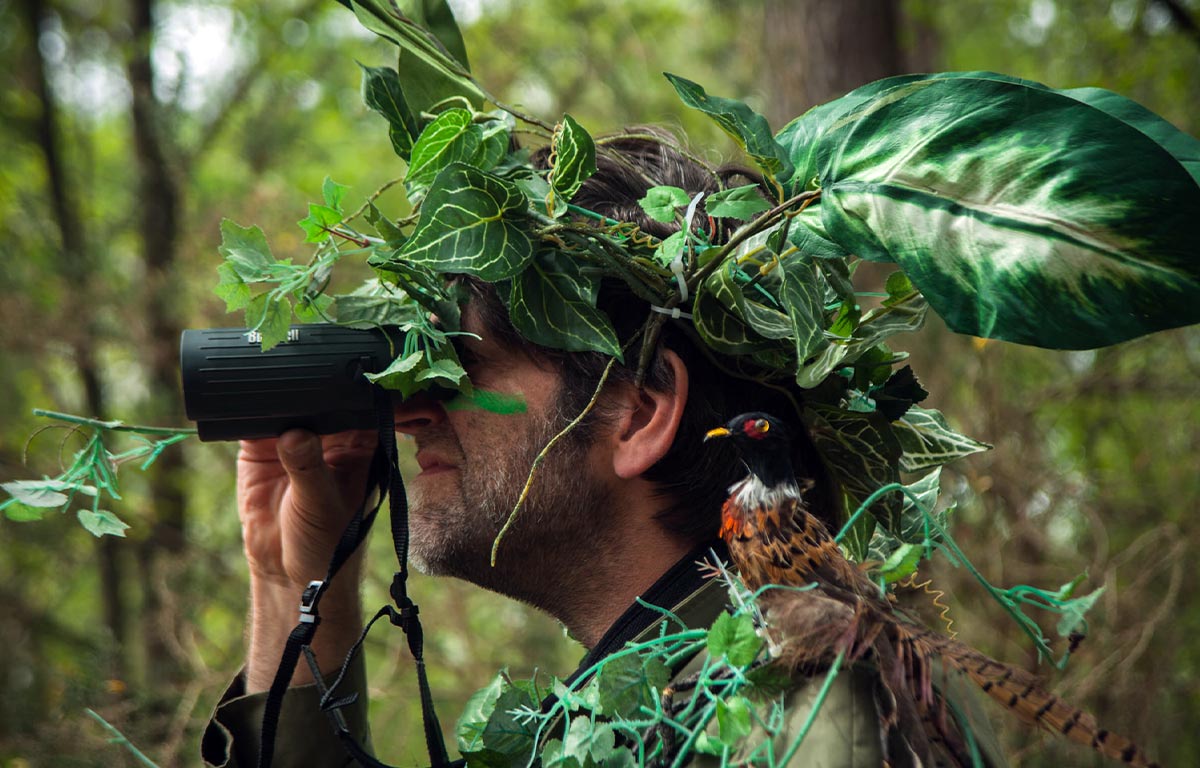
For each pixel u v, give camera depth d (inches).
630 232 56.4
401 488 58.0
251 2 263.6
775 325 52.3
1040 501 169.6
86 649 183.8
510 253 53.1
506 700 54.9
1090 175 42.0
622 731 51.1
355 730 73.9
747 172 63.5
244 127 254.5
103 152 323.3
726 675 48.7
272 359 58.1
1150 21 206.4
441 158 56.6
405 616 57.0
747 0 259.3
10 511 57.9
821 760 43.4
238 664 197.9
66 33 268.8
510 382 59.1
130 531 215.3
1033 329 41.6
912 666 44.9
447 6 66.7
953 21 261.4
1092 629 154.7
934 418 64.0
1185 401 184.1
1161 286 40.3
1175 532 159.3
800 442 59.6
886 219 45.1
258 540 75.8
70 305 222.4
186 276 227.3
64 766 153.2
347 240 58.4
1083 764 134.6
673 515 58.3
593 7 266.8
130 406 250.2
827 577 49.4
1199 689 157.2
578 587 60.2
